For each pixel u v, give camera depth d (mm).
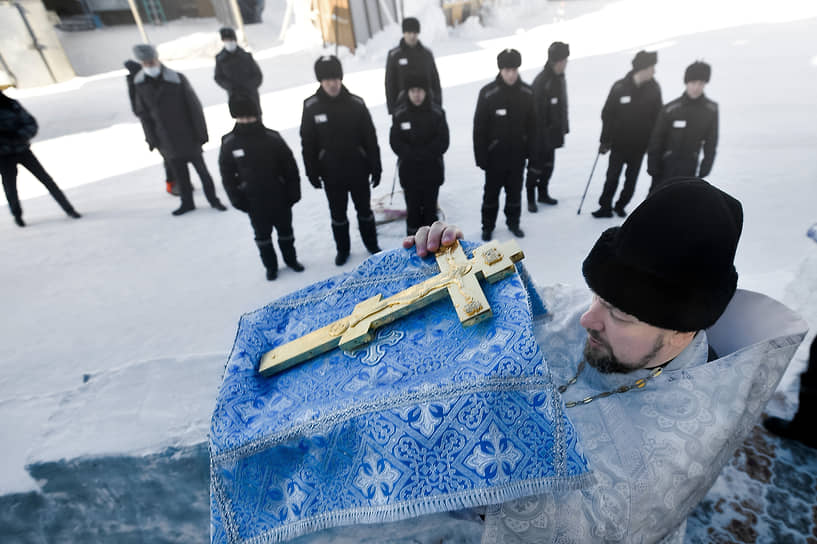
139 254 5316
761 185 5160
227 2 15812
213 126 8953
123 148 8562
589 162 6340
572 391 834
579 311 978
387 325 738
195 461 1382
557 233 4832
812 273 1681
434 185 4316
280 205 4176
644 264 582
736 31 11695
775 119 6809
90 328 4246
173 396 1542
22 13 11914
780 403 1220
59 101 11336
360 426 598
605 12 15109
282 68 12594
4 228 6125
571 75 9844
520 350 595
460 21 14555
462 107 8703
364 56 12727
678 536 777
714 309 590
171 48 14539
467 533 1007
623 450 712
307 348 750
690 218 562
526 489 546
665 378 750
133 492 1439
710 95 7969
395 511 557
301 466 625
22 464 1568
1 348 4090
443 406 570
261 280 4664
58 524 1503
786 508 982
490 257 750
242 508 634
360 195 4336
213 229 5688
